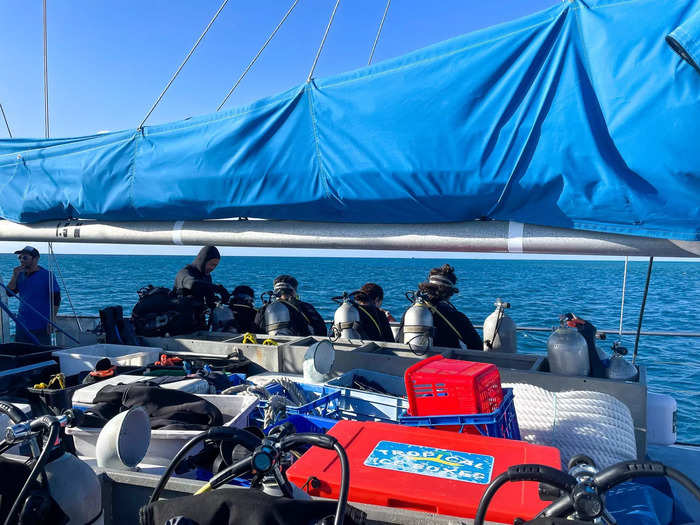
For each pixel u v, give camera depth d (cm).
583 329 399
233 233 385
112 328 557
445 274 539
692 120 261
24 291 708
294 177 352
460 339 505
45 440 179
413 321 465
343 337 525
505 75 302
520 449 243
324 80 345
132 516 236
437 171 314
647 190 275
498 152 302
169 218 402
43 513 167
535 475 130
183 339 540
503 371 385
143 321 575
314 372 395
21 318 700
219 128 371
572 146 287
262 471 151
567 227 298
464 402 269
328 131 343
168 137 388
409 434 262
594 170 283
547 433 317
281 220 375
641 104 271
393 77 327
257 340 556
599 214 287
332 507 139
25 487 164
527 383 379
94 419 317
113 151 403
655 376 1088
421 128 317
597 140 282
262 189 362
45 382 461
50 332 692
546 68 294
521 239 310
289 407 326
